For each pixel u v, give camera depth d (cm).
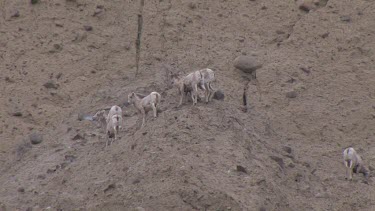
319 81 2022
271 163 1716
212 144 1658
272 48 2106
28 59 2061
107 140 1748
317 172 1788
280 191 1647
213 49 2097
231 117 1762
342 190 1736
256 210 1542
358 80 2023
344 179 1770
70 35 2111
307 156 1841
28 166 1778
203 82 1739
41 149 1839
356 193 1725
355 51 2088
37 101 1973
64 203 1592
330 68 2052
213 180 1570
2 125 1919
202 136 1670
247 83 2011
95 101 1962
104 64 2062
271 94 1980
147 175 1573
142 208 1523
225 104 1825
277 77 2014
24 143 1869
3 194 1680
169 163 1578
